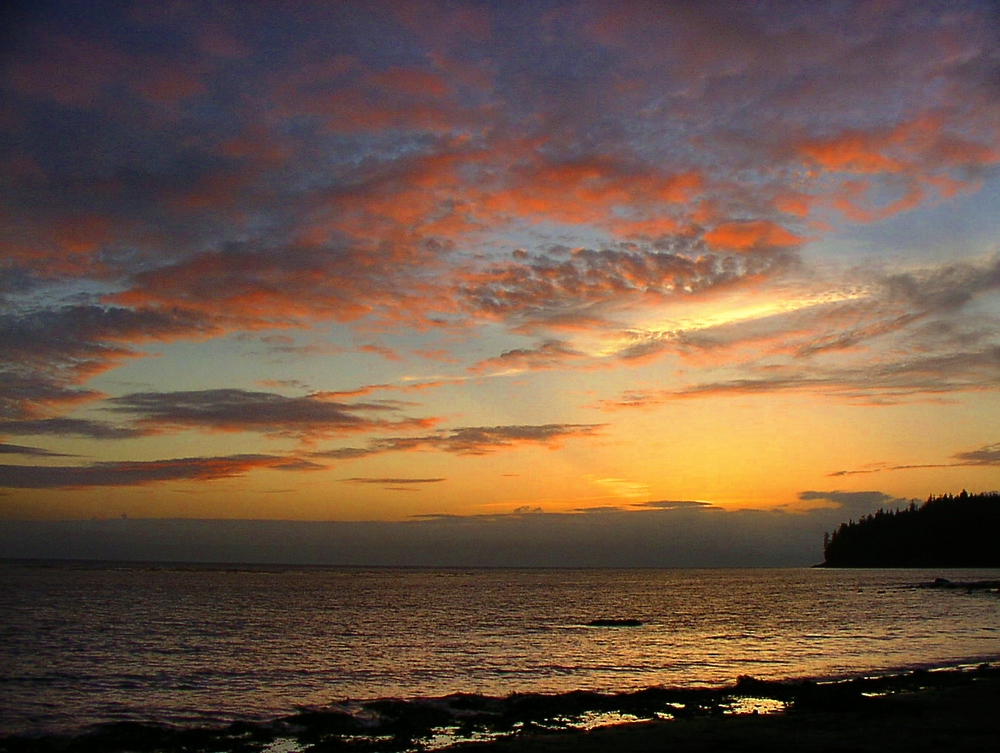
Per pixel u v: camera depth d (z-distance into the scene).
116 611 79.38
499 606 100.12
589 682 38.94
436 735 25.98
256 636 58.50
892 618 79.25
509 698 32.59
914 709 26.48
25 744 24.95
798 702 28.27
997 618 78.62
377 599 112.12
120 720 29.14
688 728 24.25
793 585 176.50
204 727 27.78
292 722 27.77
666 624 73.00
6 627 61.22
